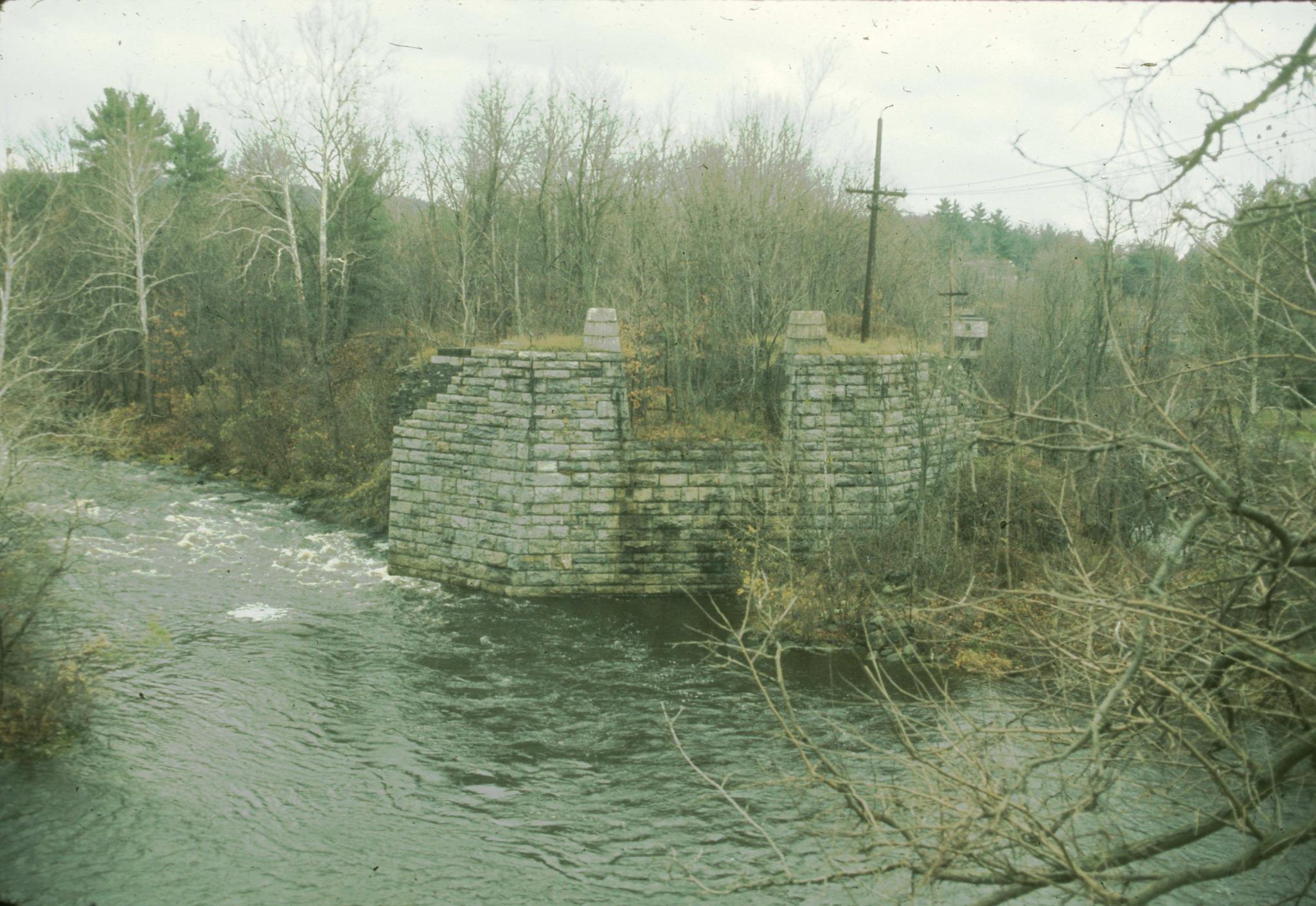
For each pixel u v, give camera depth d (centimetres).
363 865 1335
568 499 2486
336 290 4588
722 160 4022
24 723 1594
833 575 2283
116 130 4641
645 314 3130
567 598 2498
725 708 1875
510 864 1352
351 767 1619
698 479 2519
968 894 1262
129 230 4488
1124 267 2639
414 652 2134
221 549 2820
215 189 5288
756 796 1538
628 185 4156
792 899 1267
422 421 2625
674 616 2389
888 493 2534
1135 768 1120
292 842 1384
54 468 2023
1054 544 2070
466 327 3781
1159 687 677
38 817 1390
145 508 3172
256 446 3903
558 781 1597
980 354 2888
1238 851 1325
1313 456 694
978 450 2575
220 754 1630
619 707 1881
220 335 4691
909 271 3938
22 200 3656
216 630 2188
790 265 3294
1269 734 1005
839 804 826
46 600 1672
